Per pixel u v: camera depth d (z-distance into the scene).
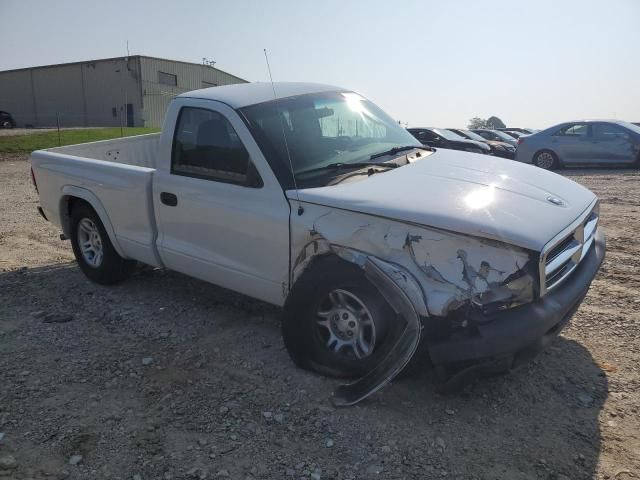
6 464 2.95
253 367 3.88
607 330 4.31
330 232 3.46
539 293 3.05
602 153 15.23
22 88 55.16
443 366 3.17
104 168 5.09
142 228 4.84
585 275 3.54
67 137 27.31
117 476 2.87
